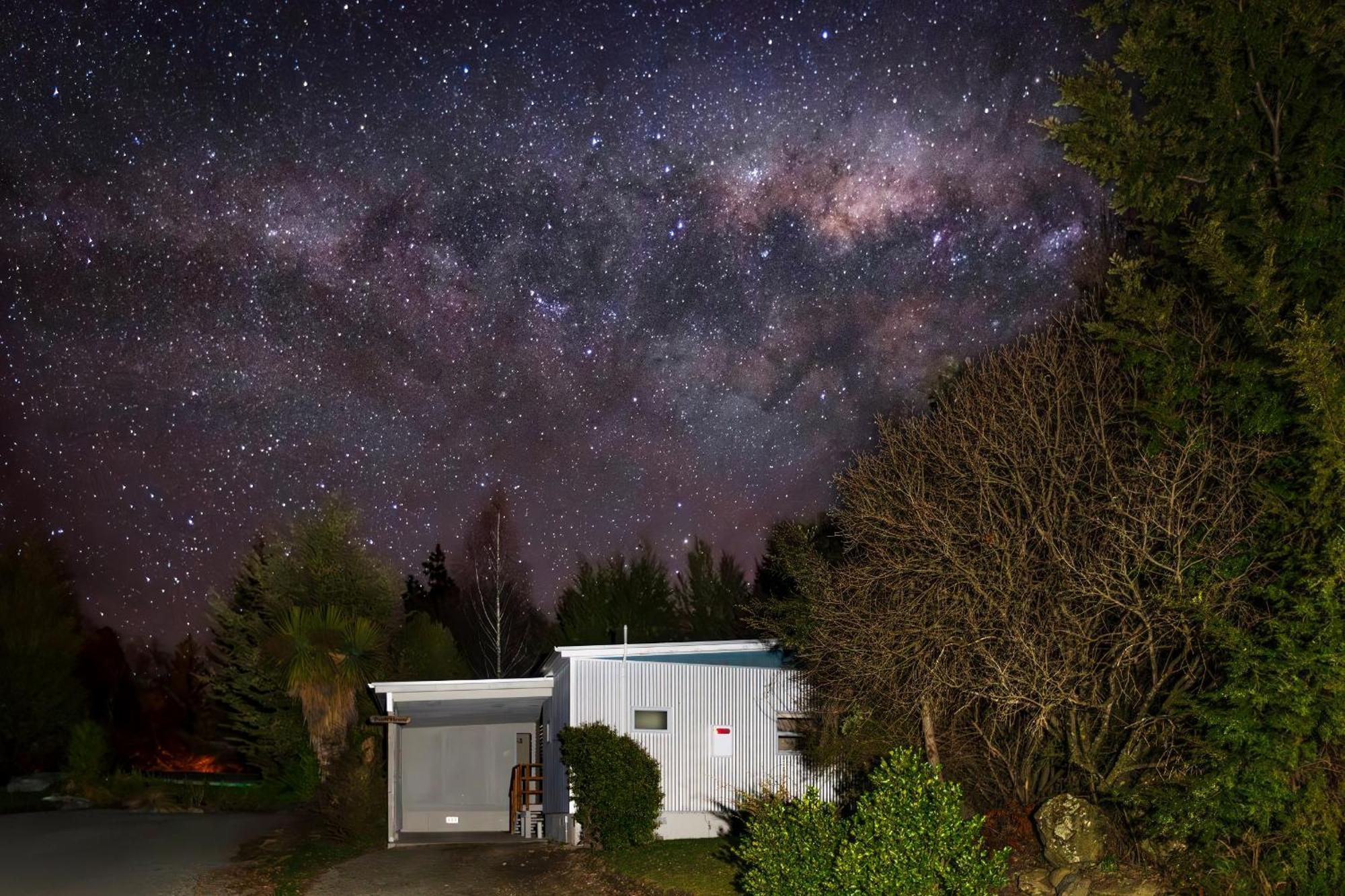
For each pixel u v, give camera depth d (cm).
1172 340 1270
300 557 3556
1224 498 1218
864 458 1522
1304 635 970
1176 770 1173
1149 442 1315
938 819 989
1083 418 1452
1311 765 975
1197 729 1123
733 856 1523
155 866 1720
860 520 1470
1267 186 1236
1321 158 1132
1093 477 1377
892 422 1577
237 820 2525
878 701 1539
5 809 2797
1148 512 1209
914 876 945
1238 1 1254
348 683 2692
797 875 1041
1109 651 1299
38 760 3541
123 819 2517
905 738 1527
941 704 1459
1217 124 1246
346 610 3284
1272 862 1005
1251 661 972
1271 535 1130
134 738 4850
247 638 3456
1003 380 1492
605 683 1914
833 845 1043
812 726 1866
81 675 4653
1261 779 953
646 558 3856
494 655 4244
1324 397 980
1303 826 969
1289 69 1200
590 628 3675
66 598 4016
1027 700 1293
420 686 2159
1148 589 1251
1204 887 1043
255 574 3547
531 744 2748
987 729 1478
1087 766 1315
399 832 2295
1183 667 1253
